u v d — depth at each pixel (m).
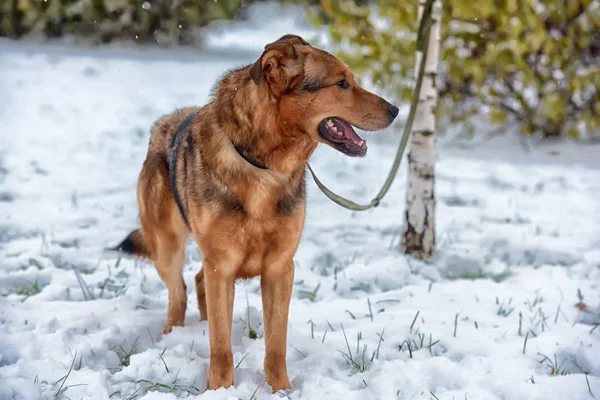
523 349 4.25
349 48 10.05
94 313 4.68
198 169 3.72
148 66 16.88
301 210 3.76
